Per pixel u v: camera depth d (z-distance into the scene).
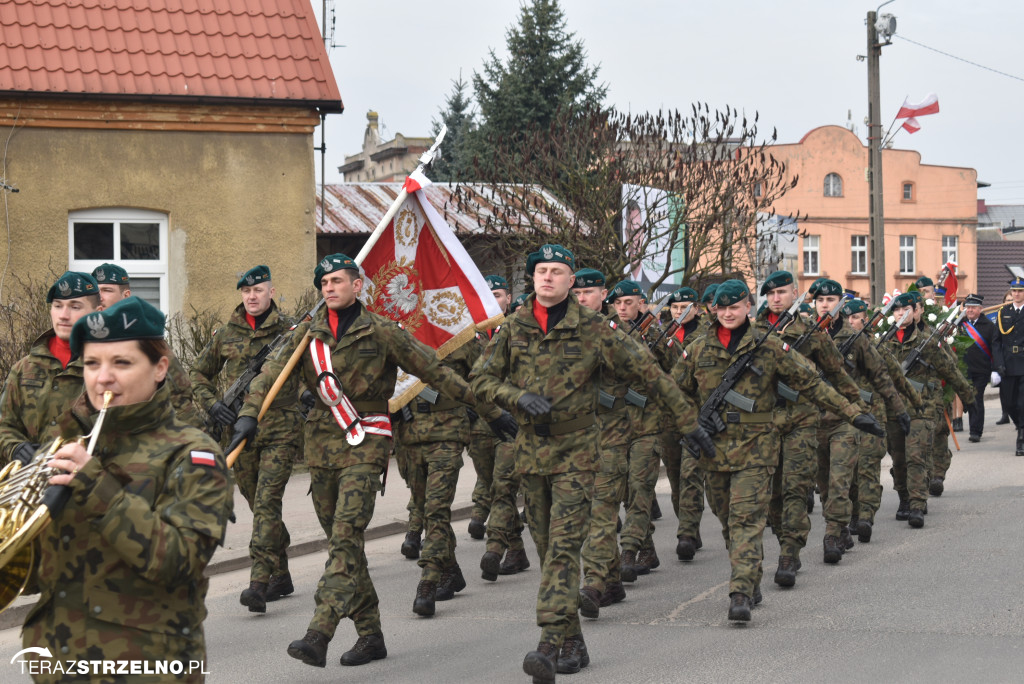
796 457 7.73
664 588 7.77
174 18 14.02
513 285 18.14
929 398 11.16
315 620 5.53
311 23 14.55
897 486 10.29
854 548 8.99
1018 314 15.38
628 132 17.89
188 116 13.39
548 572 5.55
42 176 12.91
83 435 3.07
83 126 13.02
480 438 9.32
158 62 13.49
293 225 13.84
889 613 6.77
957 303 16.16
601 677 5.61
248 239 13.69
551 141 18.16
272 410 7.34
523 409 5.53
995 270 54.25
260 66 13.85
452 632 6.66
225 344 7.88
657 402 5.86
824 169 49.50
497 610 7.23
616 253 17.56
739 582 6.59
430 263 7.39
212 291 13.57
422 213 7.32
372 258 7.23
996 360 15.48
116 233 13.32
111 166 13.16
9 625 7.17
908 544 9.03
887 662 5.73
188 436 3.10
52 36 13.31
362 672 5.84
